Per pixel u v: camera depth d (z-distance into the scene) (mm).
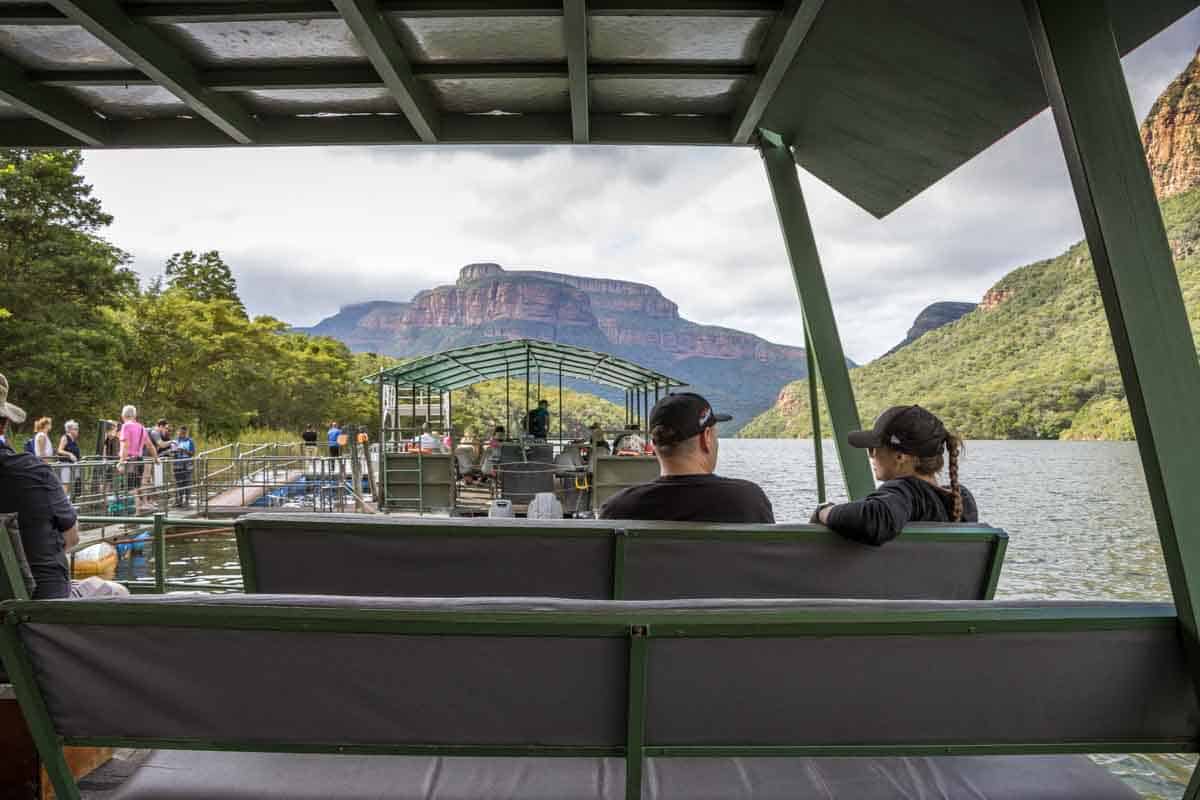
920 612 1595
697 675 1629
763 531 2518
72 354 31438
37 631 1579
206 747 1650
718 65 4223
